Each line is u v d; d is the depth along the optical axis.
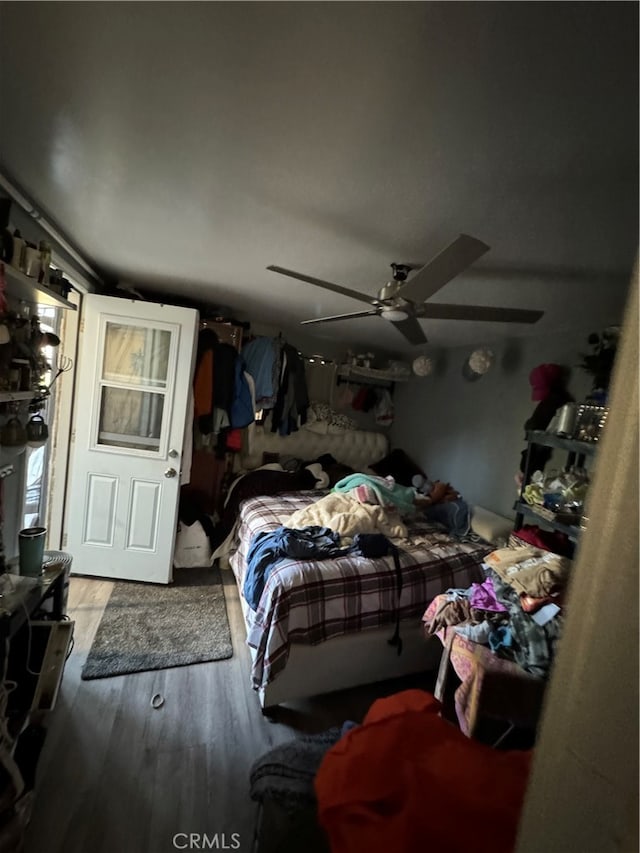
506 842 0.69
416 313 1.99
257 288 2.89
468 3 0.71
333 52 0.85
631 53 0.77
